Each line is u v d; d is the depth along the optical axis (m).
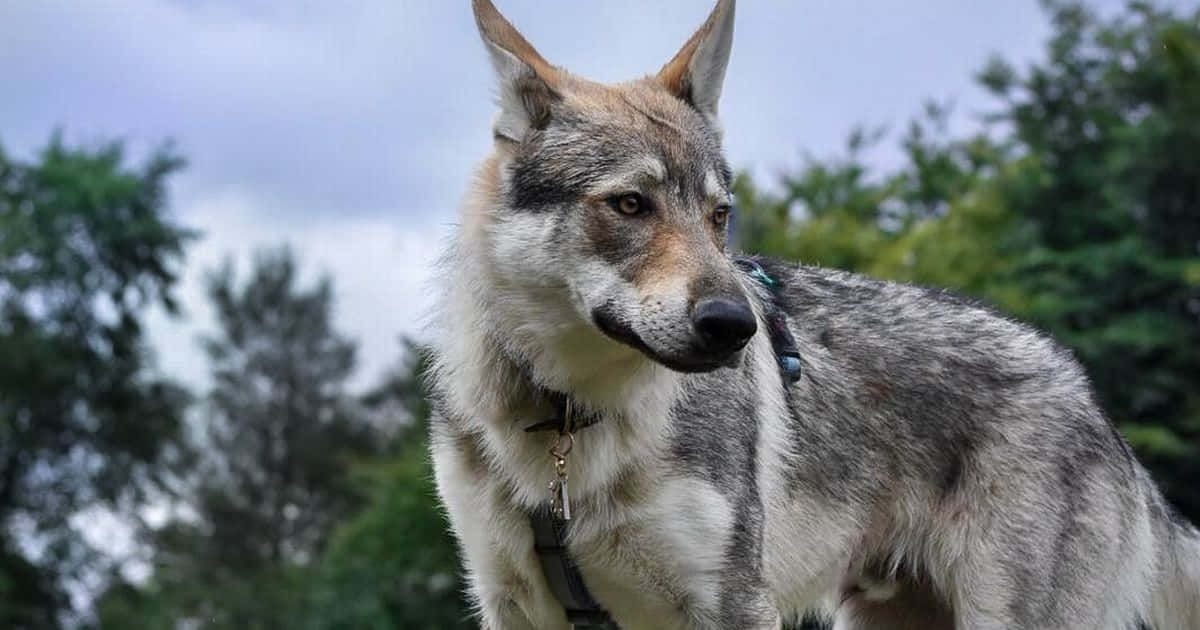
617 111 1.98
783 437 2.13
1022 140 8.65
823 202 9.02
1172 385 6.45
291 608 11.41
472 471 2.04
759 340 2.11
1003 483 2.18
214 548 17.81
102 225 12.59
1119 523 2.23
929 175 9.51
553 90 1.99
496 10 2.06
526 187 1.96
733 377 2.05
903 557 2.24
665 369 1.98
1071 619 2.19
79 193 12.52
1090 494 2.20
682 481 1.99
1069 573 2.18
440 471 2.07
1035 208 7.69
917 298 2.28
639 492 1.99
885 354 2.21
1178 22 8.08
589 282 1.92
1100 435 2.24
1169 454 6.17
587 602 2.06
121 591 12.05
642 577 2.02
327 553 9.12
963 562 2.20
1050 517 2.18
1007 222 7.70
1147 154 7.11
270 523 19.19
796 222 7.89
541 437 2.00
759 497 2.07
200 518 18.70
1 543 11.53
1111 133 7.44
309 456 19.48
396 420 19.20
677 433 1.99
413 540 7.72
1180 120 7.13
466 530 2.05
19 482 12.11
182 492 13.72
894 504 2.22
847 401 2.18
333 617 7.73
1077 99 8.54
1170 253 7.09
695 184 1.96
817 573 2.20
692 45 2.13
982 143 9.20
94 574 11.97
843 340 2.21
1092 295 6.81
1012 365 2.23
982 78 9.06
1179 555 2.37
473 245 2.00
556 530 2.00
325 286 21.45
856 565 2.25
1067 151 8.25
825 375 2.18
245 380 20.58
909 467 2.21
